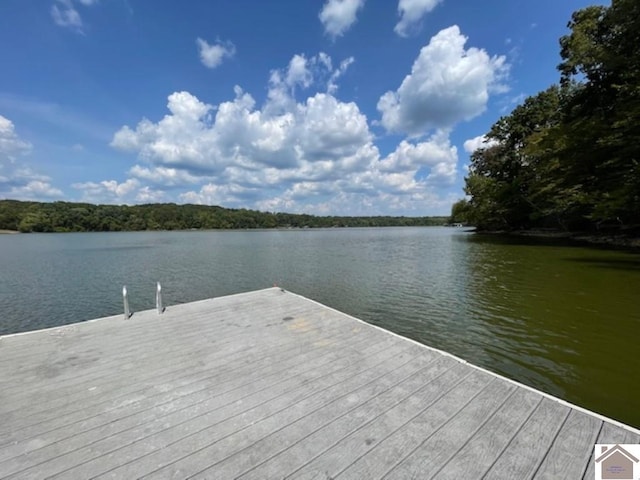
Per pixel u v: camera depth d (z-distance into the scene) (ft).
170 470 6.25
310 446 6.95
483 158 117.70
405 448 6.85
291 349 12.71
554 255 52.95
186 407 8.55
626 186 48.93
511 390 9.29
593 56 55.06
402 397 8.98
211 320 16.69
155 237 173.17
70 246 109.29
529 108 96.73
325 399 8.93
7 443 7.07
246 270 53.42
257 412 8.30
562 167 66.54
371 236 176.14
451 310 26.00
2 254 82.12
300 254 78.28
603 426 7.48
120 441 7.14
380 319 24.34
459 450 6.76
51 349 12.74
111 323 16.15
